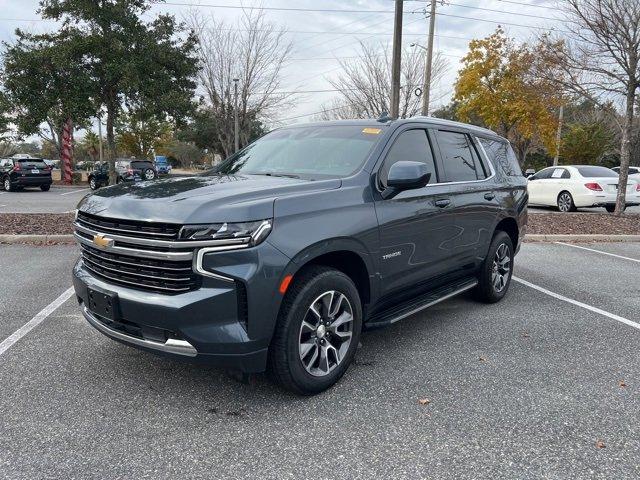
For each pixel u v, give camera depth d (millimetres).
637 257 8539
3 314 4832
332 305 3365
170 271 2857
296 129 4688
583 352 4141
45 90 12922
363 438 2820
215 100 18672
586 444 2789
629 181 15312
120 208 3037
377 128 4121
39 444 2703
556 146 25688
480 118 28547
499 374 3688
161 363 3762
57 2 12188
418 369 3762
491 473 2523
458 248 4641
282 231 2971
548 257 8406
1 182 24156
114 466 2527
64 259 7262
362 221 3461
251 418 3018
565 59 12750
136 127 47500
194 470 2512
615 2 11789
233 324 2859
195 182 3508
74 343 4125
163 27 13758
